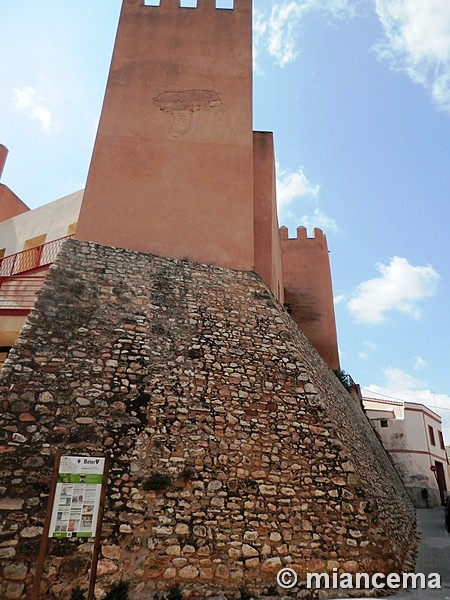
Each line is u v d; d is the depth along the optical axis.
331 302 20.28
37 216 15.01
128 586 4.95
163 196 9.81
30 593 4.61
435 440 25.17
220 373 7.31
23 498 5.16
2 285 9.44
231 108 10.98
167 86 11.02
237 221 9.82
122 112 10.55
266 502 6.04
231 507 5.86
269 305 8.98
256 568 5.46
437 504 21.98
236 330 8.16
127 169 9.95
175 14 12.04
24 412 5.84
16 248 14.84
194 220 9.69
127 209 9.55
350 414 11.47
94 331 7.11
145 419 6.32
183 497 5.75
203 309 8.27
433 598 5.52
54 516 3.92
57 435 5.79
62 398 6.14
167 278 8.54
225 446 6.41
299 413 7.21
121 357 6.92
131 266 8.43
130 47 11.42
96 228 9.27
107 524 5.27
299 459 6.63
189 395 6.81
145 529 5.36
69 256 8.05
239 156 10.48
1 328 8.54
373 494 7.16
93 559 3.91
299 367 7.97
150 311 7.80
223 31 11.95
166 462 5.98
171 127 10.58
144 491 5.65
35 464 5.45
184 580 5.16
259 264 10.79
